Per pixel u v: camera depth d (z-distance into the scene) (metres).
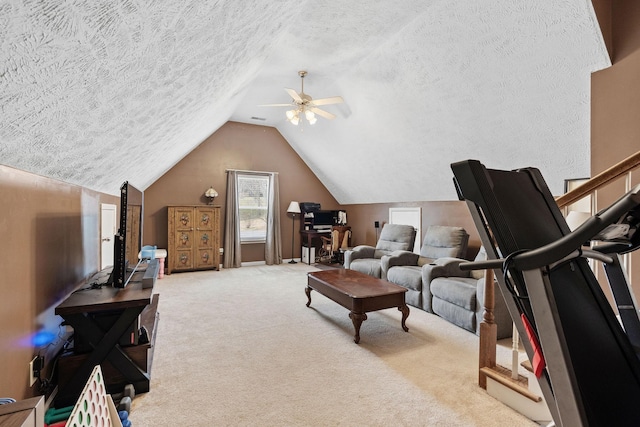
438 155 4.22
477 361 2.35
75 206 2.26
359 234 7.02
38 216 1.64
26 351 1.51
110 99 1.35
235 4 1.36
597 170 2.32
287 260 7.07
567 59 2.38
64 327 2.09
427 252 4.52
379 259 5.07
